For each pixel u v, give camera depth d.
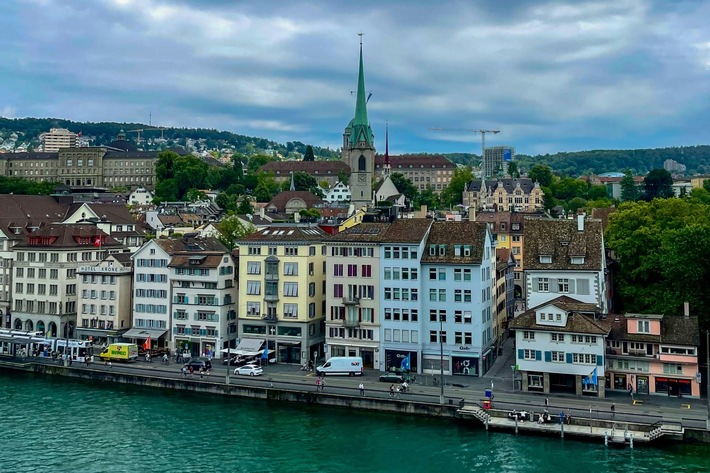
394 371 113.69
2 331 140.62
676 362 97.56
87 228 156.62
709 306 108.25
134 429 93.38
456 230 116.62
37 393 111.00
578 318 99.88
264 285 125.88
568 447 83.69
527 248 112.31
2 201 183.38
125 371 117.31
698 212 130.25
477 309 111.44
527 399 96.81
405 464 80.31
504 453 82.38
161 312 134.25
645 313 109.50
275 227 131.38
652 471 76.50
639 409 91.00
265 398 104.12
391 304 116.19
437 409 94.12
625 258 119.69
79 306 142.25
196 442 88.44
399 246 115.44
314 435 89.94
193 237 145.62
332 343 119.88
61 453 85.44
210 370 117.94
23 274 151.75
